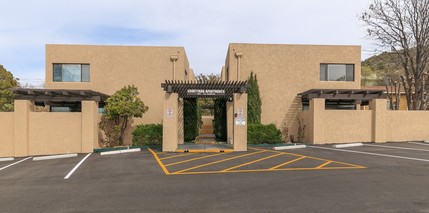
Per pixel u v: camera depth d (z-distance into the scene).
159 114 20.38
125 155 14.57
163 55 20.48
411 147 16.98
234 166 11.28
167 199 6.98
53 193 7.70
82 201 6.93
